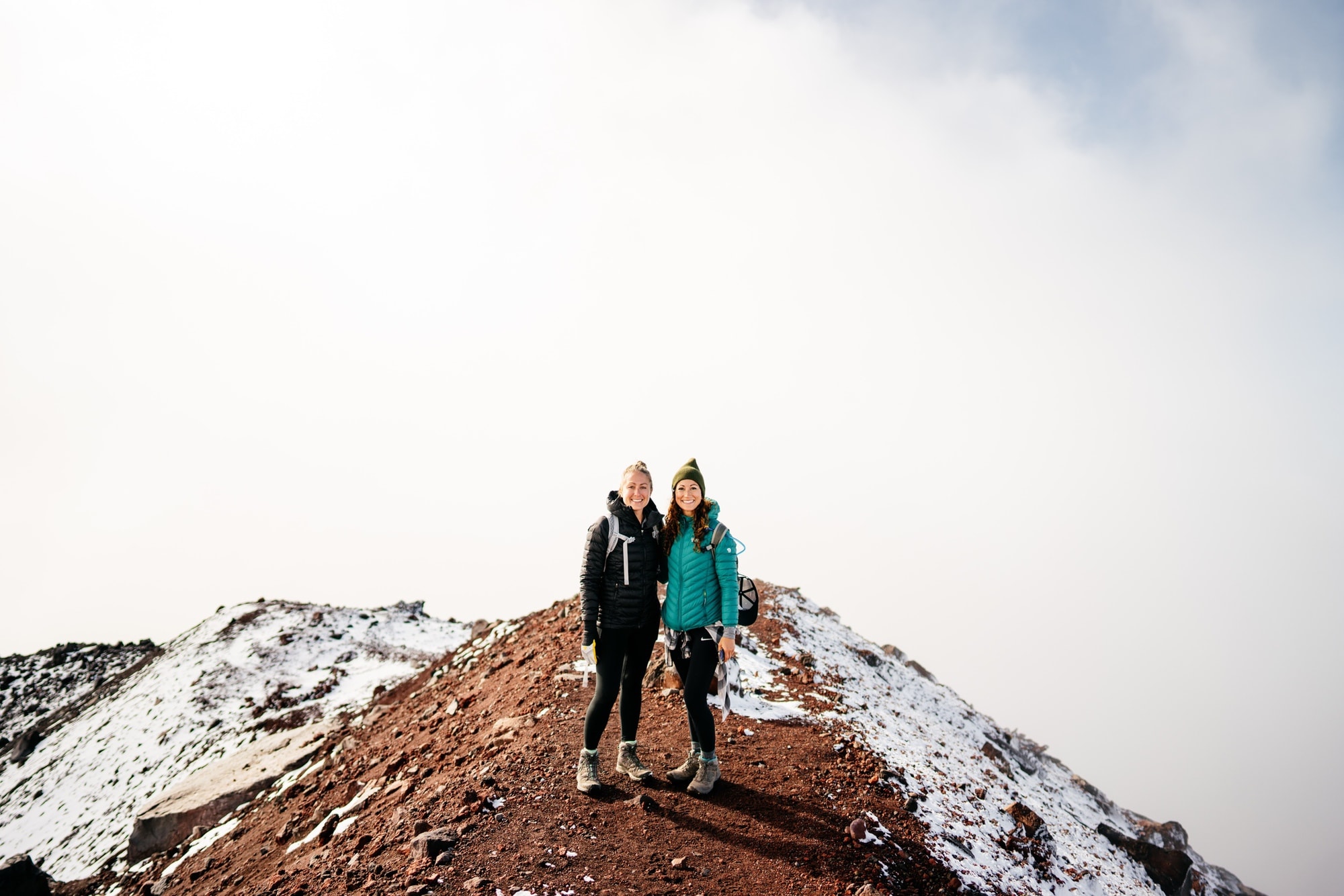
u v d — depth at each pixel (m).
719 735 7.39
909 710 12.70
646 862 5.08
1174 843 20.55
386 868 5.00
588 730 5.80
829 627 16.33
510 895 4.59
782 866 5.17
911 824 6.27
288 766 12.37
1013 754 17.20
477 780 6.09
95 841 14.70
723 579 5.68
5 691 30.22
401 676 19.28
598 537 5.73
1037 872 7.05
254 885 6.19
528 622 13.98
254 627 23.92
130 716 20.75
